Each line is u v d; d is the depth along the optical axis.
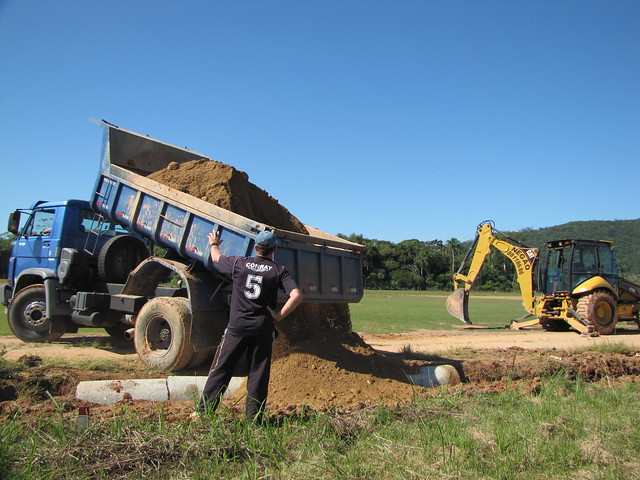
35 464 3.50
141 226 8.60
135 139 9.77
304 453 3.85
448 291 67.50
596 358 8.99
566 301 16.78
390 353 10.04
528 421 4.63
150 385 6.01
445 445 3.96
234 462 3.71
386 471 3.53
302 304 7.52
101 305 10.20
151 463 3.60
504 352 10.96
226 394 6.21
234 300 4.81
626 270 19.48
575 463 3.76
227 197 7.94
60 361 8.03
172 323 7.63
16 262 11.57
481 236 18.81
